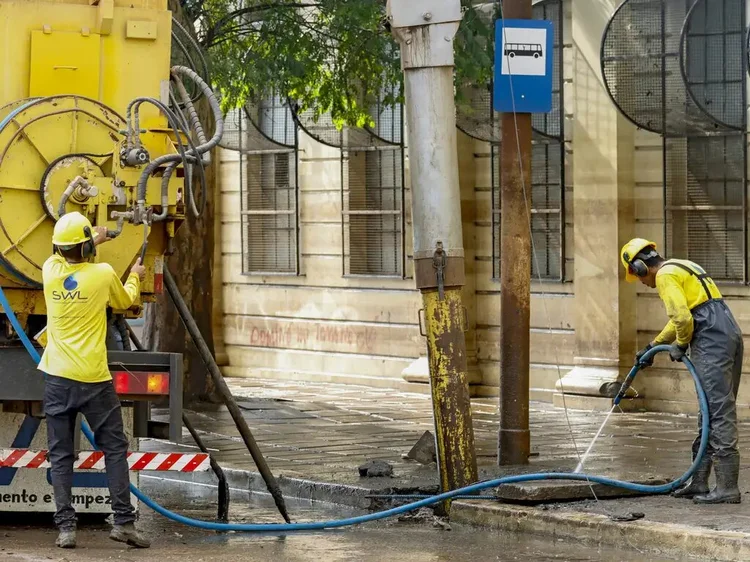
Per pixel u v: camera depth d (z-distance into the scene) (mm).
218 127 10773
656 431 17500
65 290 10031
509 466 13906
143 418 11008
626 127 19859
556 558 10273
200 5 20438
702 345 11578
